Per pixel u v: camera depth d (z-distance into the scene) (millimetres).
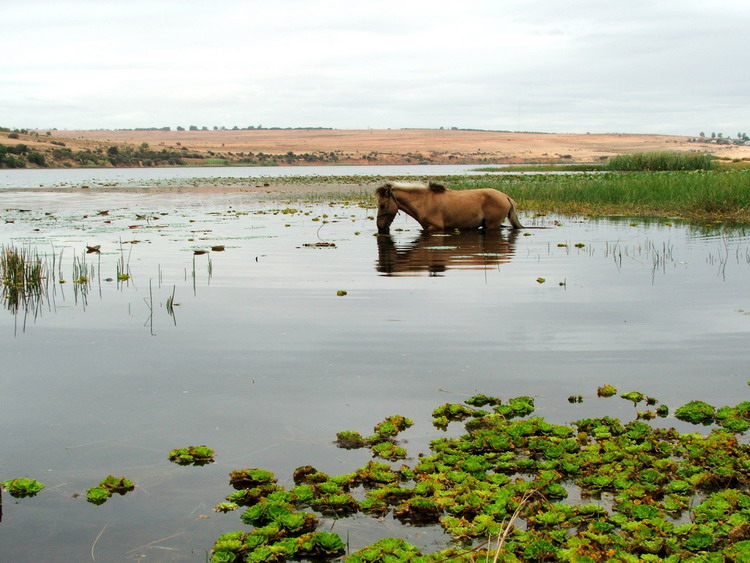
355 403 5754
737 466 4633
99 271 11633
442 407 5562
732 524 3967
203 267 11930
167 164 101312
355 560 3652
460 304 8977
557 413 5539
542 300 9164
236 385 6152
